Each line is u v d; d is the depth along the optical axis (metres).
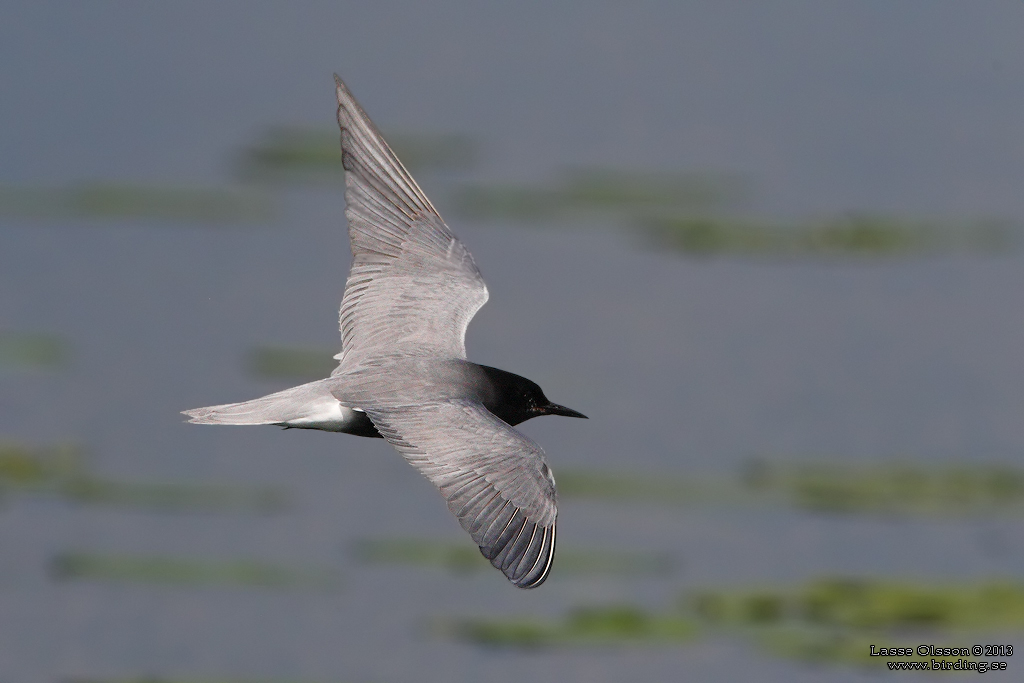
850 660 16.42
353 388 9.41
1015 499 20.97
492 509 8.52
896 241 34.47
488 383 9.86
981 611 17.62
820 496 20.97
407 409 9.17
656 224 35.22
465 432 8.93
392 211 10.72
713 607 17.72
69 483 20.95
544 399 10.16
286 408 9.45
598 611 17.69
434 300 10.39
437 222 10.81
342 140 10.68
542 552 8.43
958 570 19.02
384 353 9.91
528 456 8.77
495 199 37.03
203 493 20.83
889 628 17.12
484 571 18.77
